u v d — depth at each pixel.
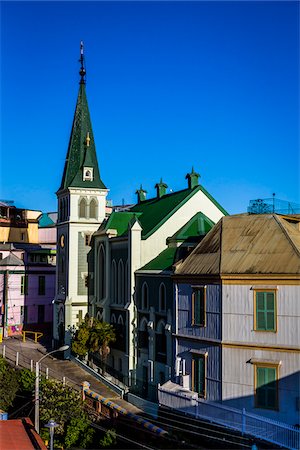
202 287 37.97
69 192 64.81
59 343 64.94
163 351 45.75
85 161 65.56
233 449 31.72
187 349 39.19
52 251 84.44
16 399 47.31
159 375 45.91
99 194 65.94
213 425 33.44
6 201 100.19
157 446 34.25
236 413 32.59
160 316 46.44
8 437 35.38
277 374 33.88
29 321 79.25
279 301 34.31
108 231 57.19
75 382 50.06
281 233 37.31
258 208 41.44
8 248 83.12
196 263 39.59
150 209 60.09
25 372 48.59
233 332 35.81
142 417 38.69
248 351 35.09
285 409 33.47
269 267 35.03
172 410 36.72
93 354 57.75
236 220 40.75
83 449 38.09
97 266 61.31
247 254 37.06
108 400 42.75
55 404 41.00
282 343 34.00
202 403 34.59
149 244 52.28
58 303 66.25
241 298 35.69
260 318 34.88
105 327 53.66
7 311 77.00
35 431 37.22
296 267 34.06
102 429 39.50
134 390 46.75
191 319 39.00
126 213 60.00
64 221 66.19
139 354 49.88
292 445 29.55
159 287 46.91
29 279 79.69
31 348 66.00
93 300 61.53
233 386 35.44
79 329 55.47
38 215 100.88
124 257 54.09
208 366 37.09
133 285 51.38
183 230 51.84
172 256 49.06
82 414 41.41
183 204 54.09
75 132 67.56
